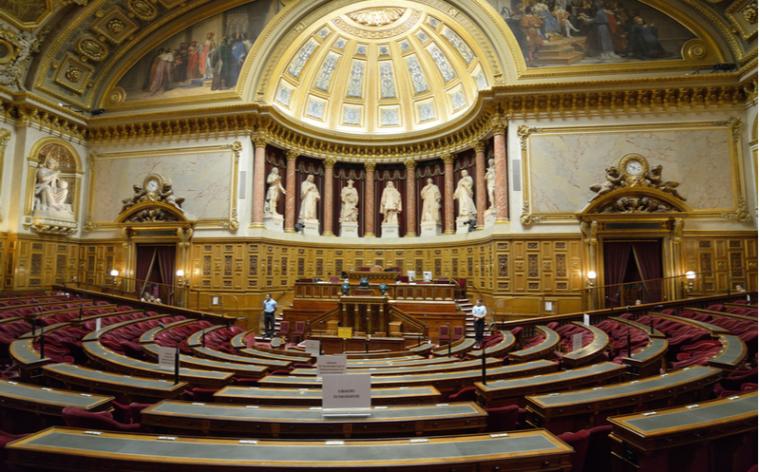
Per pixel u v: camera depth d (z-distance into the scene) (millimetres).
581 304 16234
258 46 19516
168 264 19891
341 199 23609
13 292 17344
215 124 19578
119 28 19781
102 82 20859
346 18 21016
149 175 20078
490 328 15172
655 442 3107
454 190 22750
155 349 8625
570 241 16672
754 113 15789
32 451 2945
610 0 17672
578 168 16984
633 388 4672
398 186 24281
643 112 16875
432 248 21812
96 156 20875
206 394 5656
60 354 7809
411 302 16109
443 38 20906
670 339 9219
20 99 18078
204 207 19344
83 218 20641
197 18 20297
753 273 15641
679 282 15867
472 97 21562
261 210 19422
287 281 20266
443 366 7293
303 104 22734
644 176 16500
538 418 4375
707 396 5223
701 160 16406
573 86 16875
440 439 3158
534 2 18000
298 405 4695
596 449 3832
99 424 3828
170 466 2812
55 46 18688
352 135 23078
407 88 23594
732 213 16016
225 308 18531
